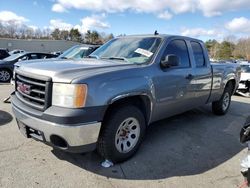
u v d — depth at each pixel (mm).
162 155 4363
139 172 3770
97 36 86312
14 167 3688
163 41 4754
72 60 4527
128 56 4633
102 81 3504
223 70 6539
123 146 3979
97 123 3445
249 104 9375
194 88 5348
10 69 13125
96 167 3818
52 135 3361
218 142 5125
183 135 5391
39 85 3492
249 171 3057
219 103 6918
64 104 3309
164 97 4527
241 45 75062
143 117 4176
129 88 3779
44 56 15023
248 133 3076
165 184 3510
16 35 90812
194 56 5457
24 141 4551
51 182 3389
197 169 3973
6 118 5809
